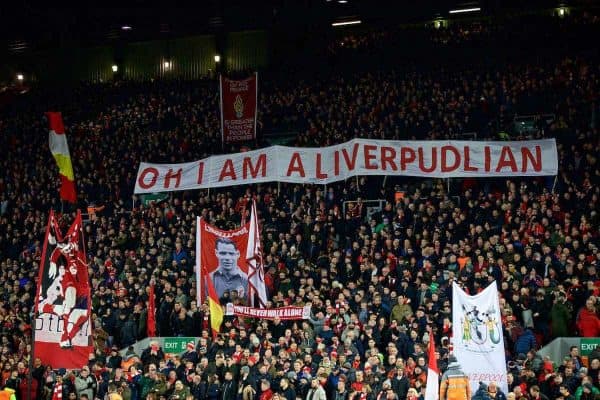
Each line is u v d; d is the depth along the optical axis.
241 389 25.17
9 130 53.16
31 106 56.56
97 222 38.06
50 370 28.16
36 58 63.19
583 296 26.45
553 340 25.53
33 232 39.25
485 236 29.89
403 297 27.02
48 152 48.81
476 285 26.83
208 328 29.00
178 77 60.12
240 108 40.47
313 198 36.25
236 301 28.84
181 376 26.45
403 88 44.12
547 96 42.22
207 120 46.78
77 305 26.61
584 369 22.38
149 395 25.42
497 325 23.80
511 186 32.28
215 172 36.06
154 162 43.91
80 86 58.69
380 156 34.66
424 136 39.62
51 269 26.44
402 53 51.84
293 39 57.53
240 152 37.88
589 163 34.12
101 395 26.92
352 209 34.03
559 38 49.28
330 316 27.14
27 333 30.91
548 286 26.36
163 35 59.09
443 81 45.59
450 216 31.58
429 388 21.56
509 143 33.91
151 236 34.44
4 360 29.34
